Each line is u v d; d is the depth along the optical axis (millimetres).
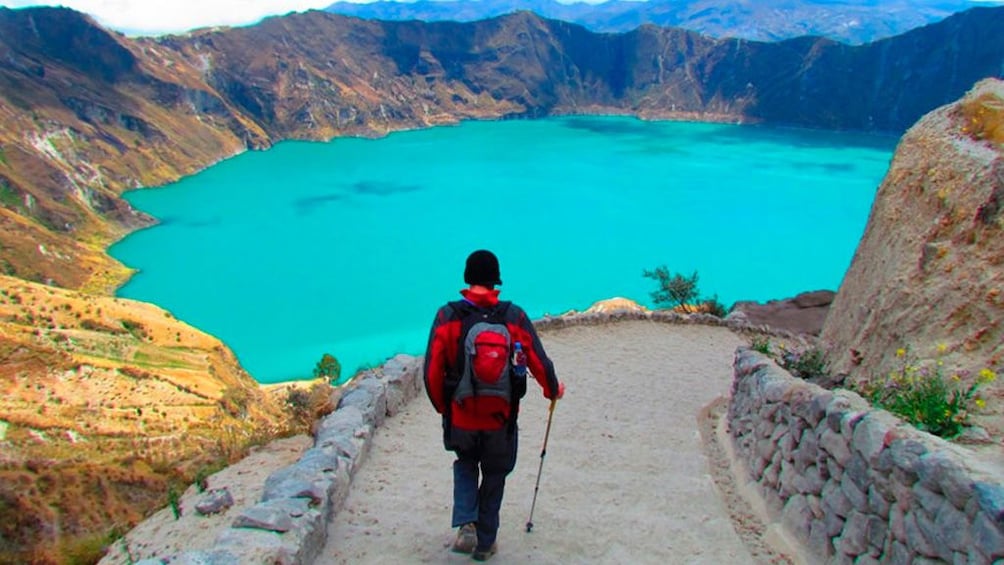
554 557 5895
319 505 6043
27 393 94125
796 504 6715
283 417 16391
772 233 196875
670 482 8453
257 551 4887
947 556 4328
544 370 5406
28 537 33344
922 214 11016
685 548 6309
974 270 8883
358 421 9000
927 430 5969
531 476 8391
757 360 10242
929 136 12305
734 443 9945
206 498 9633
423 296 151625
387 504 6922
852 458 5742
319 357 120938
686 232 199375
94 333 118312
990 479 4129
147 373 105562
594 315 22812
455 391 5281
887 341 10070
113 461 50250
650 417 12867
